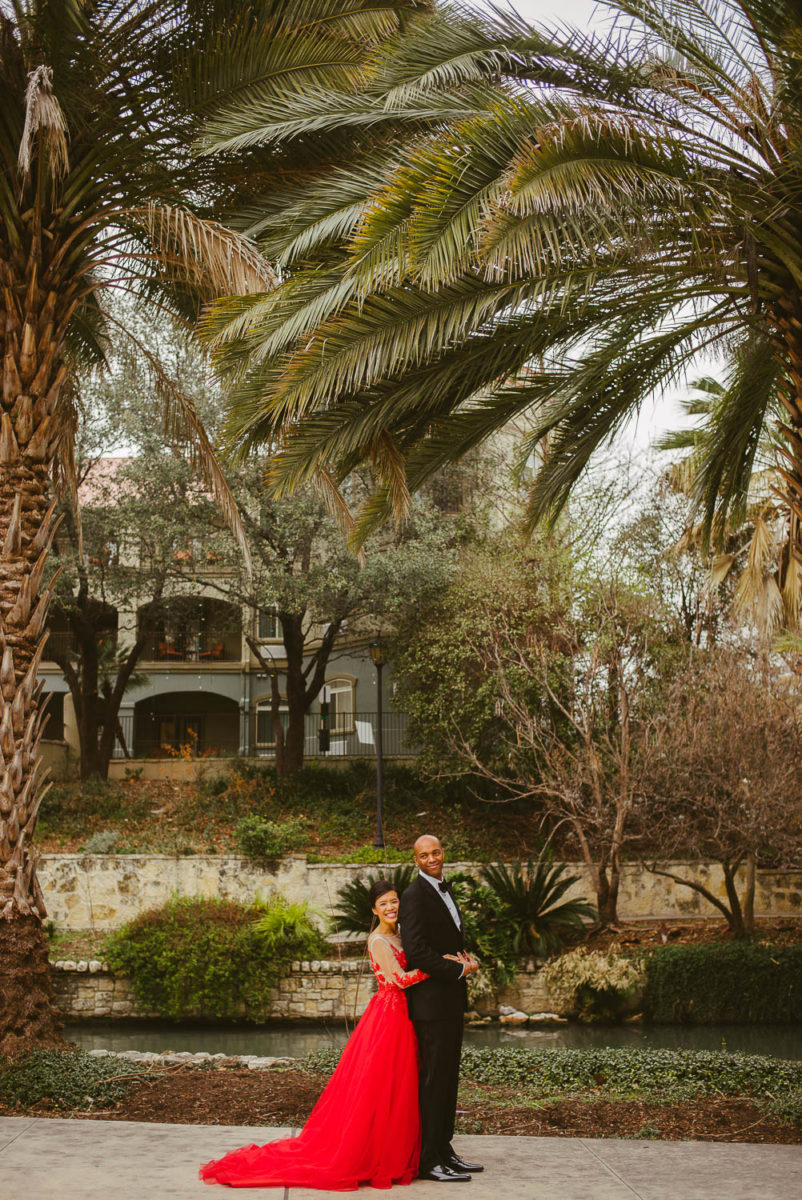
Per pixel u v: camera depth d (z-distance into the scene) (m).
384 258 6.93
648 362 9.48
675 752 18.30
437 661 24.00
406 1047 5.21
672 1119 6.77
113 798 24.98
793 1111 6.72
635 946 18.73
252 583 24.31
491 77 8.19
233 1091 7.39
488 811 25.36
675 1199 4.82
